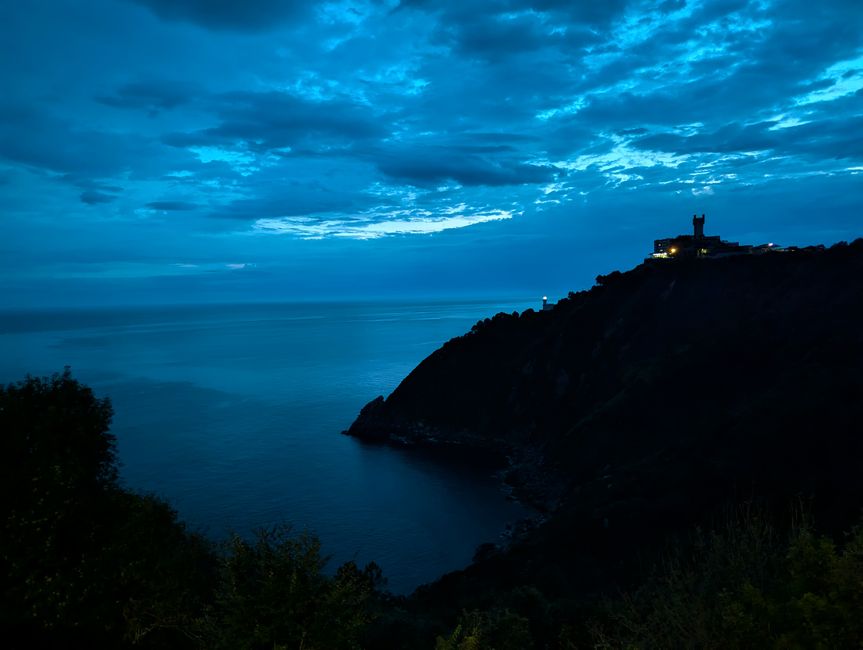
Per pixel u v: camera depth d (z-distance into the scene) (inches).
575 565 1763.0
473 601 1406.3
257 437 4340.6
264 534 576.4
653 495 2146.9
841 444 1999.3
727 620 339.9
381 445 4190.5
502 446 4055.1
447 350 4923.7
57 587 697.0
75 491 796.6
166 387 6451.8
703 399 3107.8
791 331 3208.7
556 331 4559.5
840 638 306.8
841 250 3619.6
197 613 755.4
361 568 2325.3
